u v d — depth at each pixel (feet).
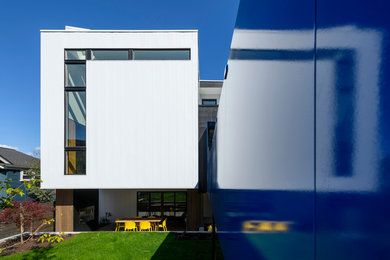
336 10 0.94
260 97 2.17
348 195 0.83
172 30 23.84
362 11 0.76
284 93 1.57
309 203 1.19
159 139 23.24
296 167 1.36
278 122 1.68
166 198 33.24
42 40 23.32
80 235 22.53
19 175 51.08
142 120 23.29
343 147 0.87
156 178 23.02
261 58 2.15
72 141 23.32
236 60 3.56
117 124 23.18
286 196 1.51
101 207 31.09
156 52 24.16
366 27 0.74
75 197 24.68
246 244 2.72
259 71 2.22
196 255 16.96
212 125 19.44
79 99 23.86
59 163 22.81
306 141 1.24
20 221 20.02
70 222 23.76
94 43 23.63
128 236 22.13
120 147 23.07
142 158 23.08
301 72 1.30
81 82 23.93
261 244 2.08
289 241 1.46
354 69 0.81
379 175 0.65
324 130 1.04
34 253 17.35
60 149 22.93
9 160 50.57
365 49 0.74
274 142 1.77
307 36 1.23
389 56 0.63
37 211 20.25
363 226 0.74
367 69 0.73
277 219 1.69
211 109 24.88
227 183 4.69
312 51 1.17
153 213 32.99
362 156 0.75
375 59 0.69
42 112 23.03
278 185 1.67
